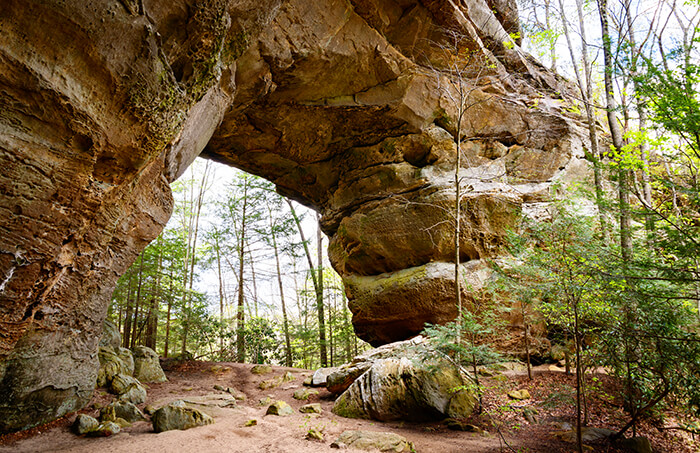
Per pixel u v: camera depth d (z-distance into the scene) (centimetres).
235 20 692
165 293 1483
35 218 483
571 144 1357
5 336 537
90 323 721
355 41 1055
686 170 664
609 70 613
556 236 677
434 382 802
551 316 851
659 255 627
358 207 1462
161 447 552
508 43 1294
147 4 492
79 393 714
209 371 1260
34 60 411
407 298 1251
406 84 1201
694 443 652
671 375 590
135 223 739
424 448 611
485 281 1095
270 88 1055
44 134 454
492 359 743
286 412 806
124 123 508
